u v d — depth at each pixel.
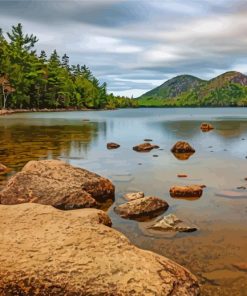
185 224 7.83
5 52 92.38
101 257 5.03
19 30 101.12
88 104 133.38
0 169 13.69
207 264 6.09
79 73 147.00
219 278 5.61
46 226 5.87
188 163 15.98
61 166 10.55
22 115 75.25
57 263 4.82
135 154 18.88
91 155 18.41
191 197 10.30
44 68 107.94
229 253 6.51
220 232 7.55
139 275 4.77
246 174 13.44
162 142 25.38
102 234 5.69
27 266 4.74
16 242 5.28
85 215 6.55
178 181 12.28
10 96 95.31
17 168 14.30
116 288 4.54
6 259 4.84
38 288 4.54
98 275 4.69
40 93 107.56
